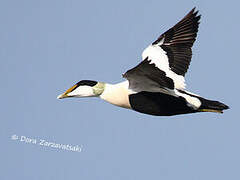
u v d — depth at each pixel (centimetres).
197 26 1545
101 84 1606
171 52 1546
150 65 1324
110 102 1598
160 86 1484
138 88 1520
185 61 1543
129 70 1323
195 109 1527
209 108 1532
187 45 1547
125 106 1585
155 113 1550
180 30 1556
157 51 1548
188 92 1538
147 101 1542
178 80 1532
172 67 1537
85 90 1611
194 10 1553
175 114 1548
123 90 1573
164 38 1557
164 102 1529
